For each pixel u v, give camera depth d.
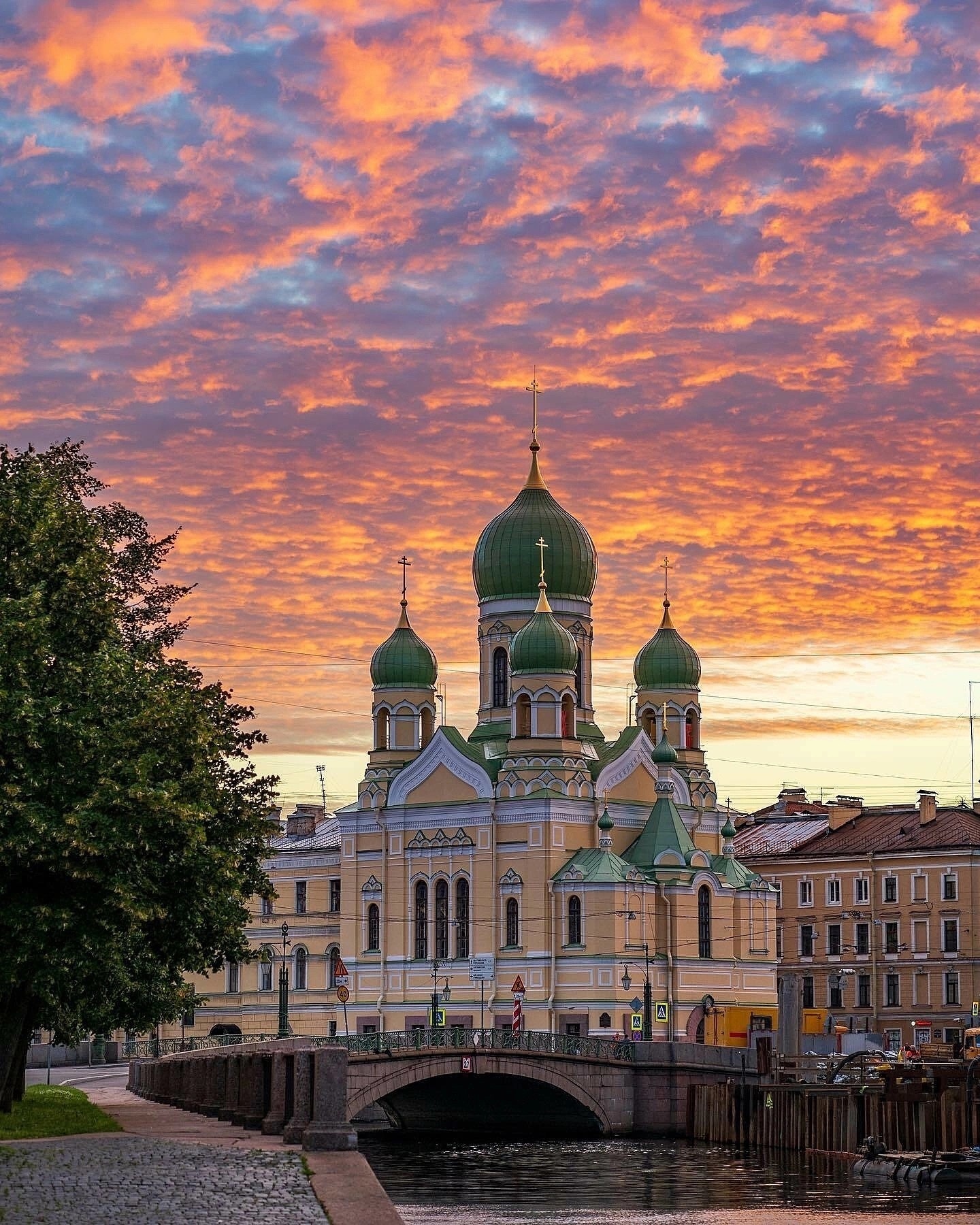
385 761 180.12
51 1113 75.94
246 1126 68.88
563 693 171.50
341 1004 177.38
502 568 181.62
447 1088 137.25
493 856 169.00
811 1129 116.44
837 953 189.75
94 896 67.94
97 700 69.38
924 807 188.38
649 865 169.50
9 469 82.56
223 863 72.81
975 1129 103.62
